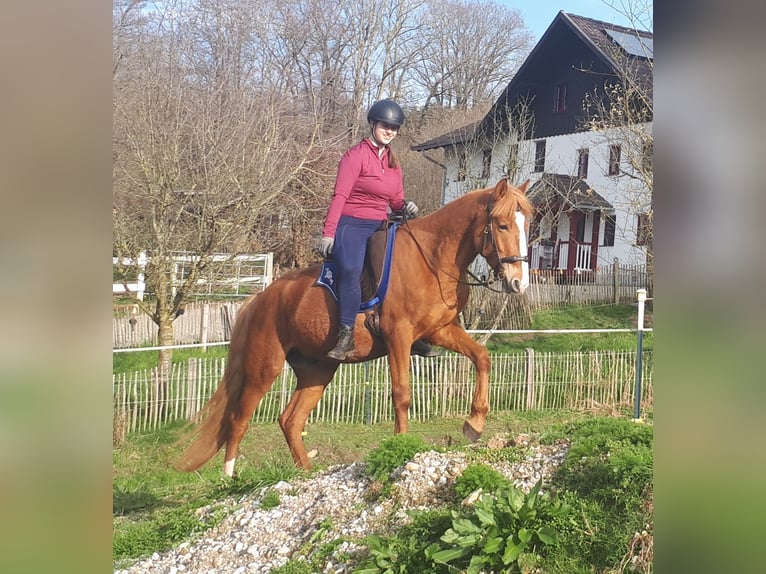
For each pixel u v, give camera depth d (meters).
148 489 6.92
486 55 37.66
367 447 8.70
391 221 5.09
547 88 23.14
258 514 4.45
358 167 4.82
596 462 3.85
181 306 12.00
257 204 11.98
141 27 12.64
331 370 5.59
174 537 4.49
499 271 4.53
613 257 21.25
